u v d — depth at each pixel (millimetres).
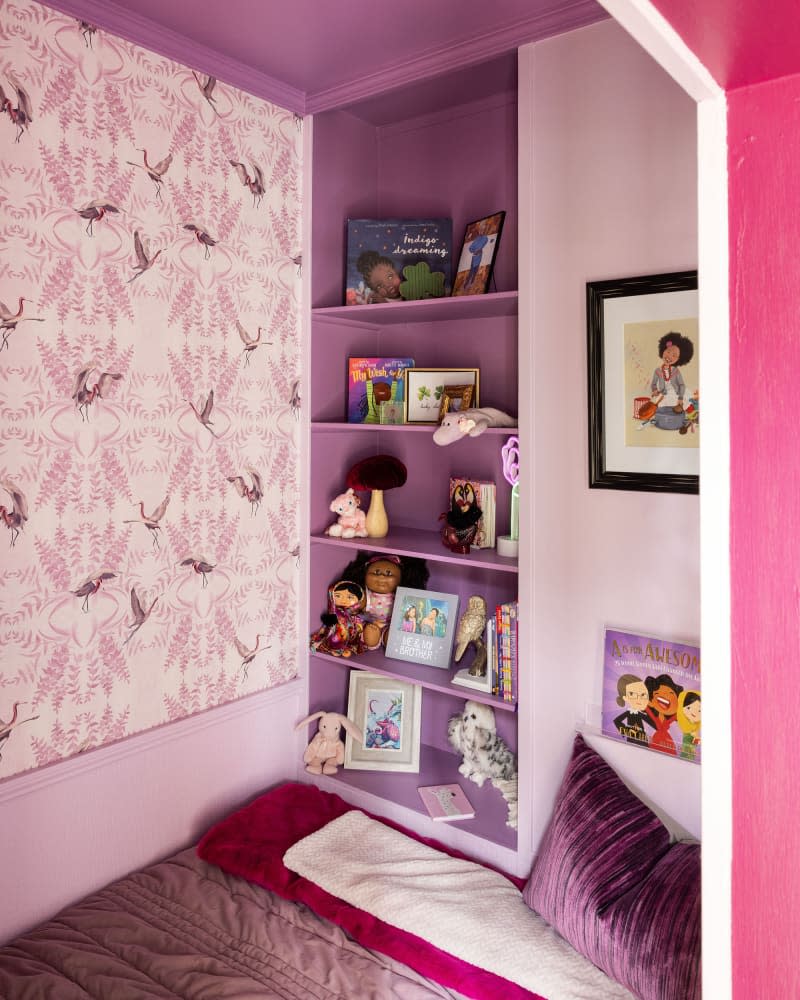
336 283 2695
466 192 2633
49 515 1952
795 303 777
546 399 2076
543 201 2051
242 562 2475
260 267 2465
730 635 835
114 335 2068
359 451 2846
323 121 2611
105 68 2004
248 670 2523
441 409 2496
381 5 1962
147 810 2227
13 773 1916
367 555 2881
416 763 2660
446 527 2461
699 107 818
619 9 675
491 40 2100
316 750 2648
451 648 2574
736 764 841
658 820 1820
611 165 1941
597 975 1716
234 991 1681
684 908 1625
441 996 1721
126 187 2072
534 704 2145
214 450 2357
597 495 2010
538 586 2117
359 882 2037
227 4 1950
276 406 2555
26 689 1931
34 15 1850
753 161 793
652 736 1930
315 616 2723
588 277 1992
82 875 2072
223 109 2314
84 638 2047
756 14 649
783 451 792
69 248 1955
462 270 2500
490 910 1947
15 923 1935
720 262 815
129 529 2137
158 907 2016
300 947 1859
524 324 2096
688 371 1843
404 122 2750
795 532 792
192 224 2250
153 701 2234
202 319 2295
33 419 1904
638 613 1965
